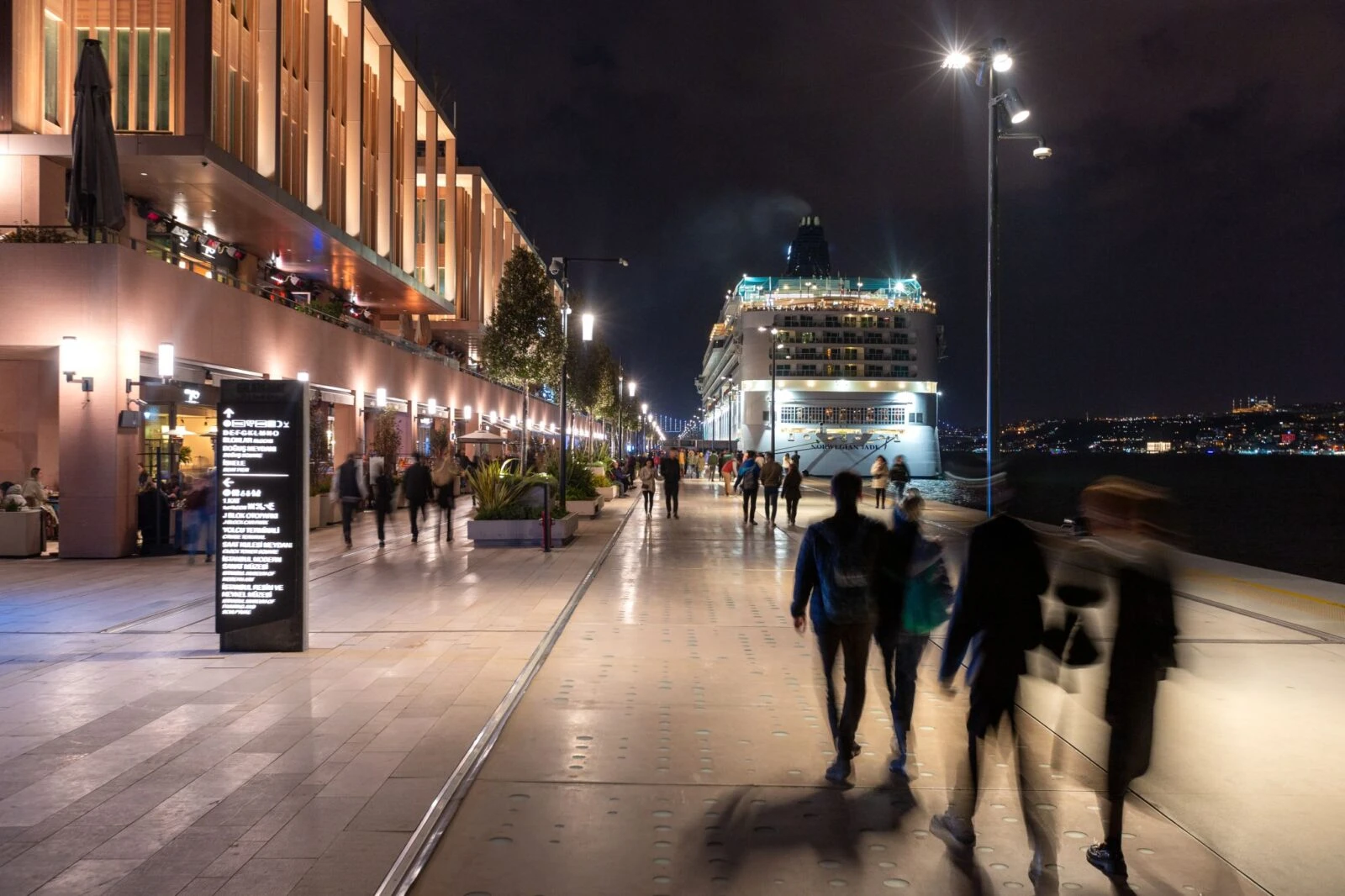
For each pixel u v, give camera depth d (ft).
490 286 195.72
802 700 23.32
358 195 111.65
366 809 15.90
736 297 468.34
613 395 236.43
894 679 18.75
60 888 12.98
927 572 18.07
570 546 61.72
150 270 56.44
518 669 26.53
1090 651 14.38
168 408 60.80
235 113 80.18
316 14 98.68
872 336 427.33
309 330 82.58
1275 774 18.04
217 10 76.38
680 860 14.05
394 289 125.80
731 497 129.49
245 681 25.04
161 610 36.32
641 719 21.53
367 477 81.66
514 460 88.74
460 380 142.61
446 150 165.07
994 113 53.52
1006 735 20.18
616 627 33.17
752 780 17.53
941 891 13.16
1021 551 15.03
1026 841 14.90
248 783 17.16
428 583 44.11
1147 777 17.83
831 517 18.10
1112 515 13.89
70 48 69.72
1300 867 14.01
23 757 18.58
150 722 21.08
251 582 28.60
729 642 30.55
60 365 52.75
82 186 54.39
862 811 16.05
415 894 12.88
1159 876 13.66
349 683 24.79
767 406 420.36
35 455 66.49
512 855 14.15
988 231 54.49
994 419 54.34
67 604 37.73
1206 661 27.89
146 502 54.85
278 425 28.50
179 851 14.20
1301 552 94.02
